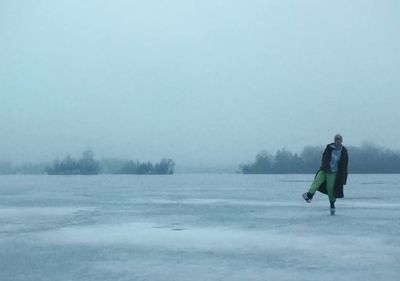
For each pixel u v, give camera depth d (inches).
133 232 562.9
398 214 742.5
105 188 1781.5
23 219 703.1
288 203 978.1
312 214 749.3
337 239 500.4
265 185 2060.8
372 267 366.6
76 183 2487.7
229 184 2209.6
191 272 354.3
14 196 1262.3
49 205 948.0
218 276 341.1
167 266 375.6
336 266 370.6
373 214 745.6
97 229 592.1
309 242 482.3
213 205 932.0
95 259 405.4
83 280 332.5
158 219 693.3
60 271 360.8
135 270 362.0
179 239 509.0
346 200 1068.5
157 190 1598.2
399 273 346.3
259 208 861.2
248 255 417.4
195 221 668.7
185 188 1760.6
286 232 553.9
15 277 342.6
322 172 790.5
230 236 526.3
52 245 475.2
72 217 725.3
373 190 1528.1
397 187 1755.7
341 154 783.1
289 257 407.5
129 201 1050.1
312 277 335.6
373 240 492.7
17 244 481.7
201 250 443.8
